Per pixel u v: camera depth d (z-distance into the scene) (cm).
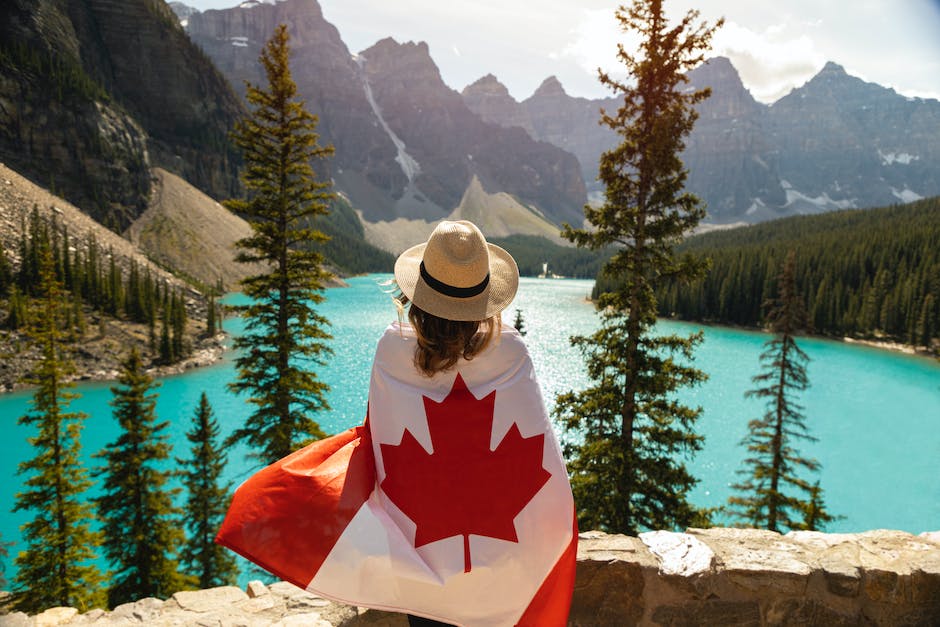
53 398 1942
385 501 174
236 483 3616
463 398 173
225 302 12750
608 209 1401
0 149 12838
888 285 10694
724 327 11350
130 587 1930
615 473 1391
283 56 1803
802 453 4506
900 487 3875
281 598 295
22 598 1784
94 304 8194
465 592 166
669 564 296
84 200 13838
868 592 293
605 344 1411
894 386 6931
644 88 1402
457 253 157
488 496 170
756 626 294
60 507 1900
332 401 5559
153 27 18912
